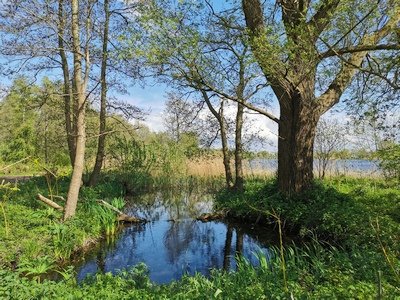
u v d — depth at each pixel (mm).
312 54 8391
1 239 8086
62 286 5445
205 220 13828
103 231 11055
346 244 8078
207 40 9289
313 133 12148
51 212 10156
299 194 11836
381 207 10195
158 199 18875
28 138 29188
